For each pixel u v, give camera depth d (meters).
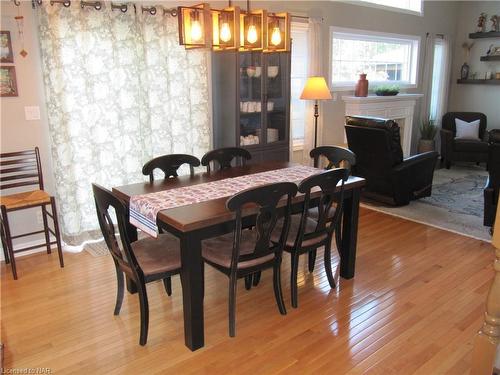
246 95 4.41
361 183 2.92
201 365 2.19
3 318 2.62
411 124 7.05
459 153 6.62
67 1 3.36
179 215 2.21
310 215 3.24
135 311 2.72
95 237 3.89
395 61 6.96
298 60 5.38
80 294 2.93
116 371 2.15
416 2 6.92
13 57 3.31
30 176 3.41
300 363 2.20
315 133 5.20
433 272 3.25
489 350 1.77
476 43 7.52
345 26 5.82
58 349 2.33
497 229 1.66
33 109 3.47
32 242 3.66
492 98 7.41
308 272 3.26
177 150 4.30
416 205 4.93
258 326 2.54
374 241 3.88
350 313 2.67
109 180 3.89
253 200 2.20
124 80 3.80
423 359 2.23
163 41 3.97
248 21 2.76
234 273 2.35
